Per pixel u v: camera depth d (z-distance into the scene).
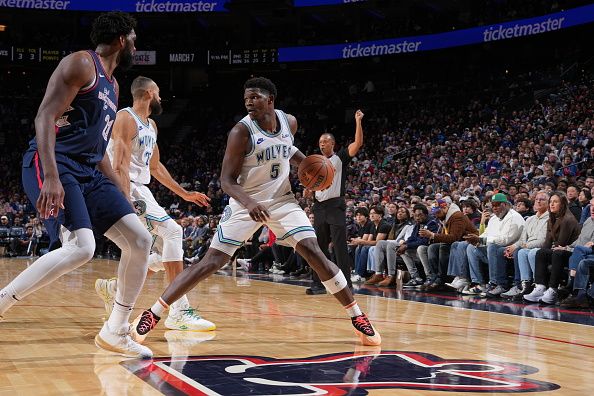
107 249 15.78
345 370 2.64
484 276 6.98
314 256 3.40
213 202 16.42
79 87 2.69
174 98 25.42
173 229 4.03
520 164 12.73
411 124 19.98
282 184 3.59
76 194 2.74
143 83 3.98
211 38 24.00
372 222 8.55
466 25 19.81
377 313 4.98
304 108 23.73
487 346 3.38
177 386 2.32
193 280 3.38
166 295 3.32
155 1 21.66
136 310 4.79
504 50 20.70
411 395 2.21
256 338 3.56
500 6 19.50
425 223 7.65
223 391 2.23
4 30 23.80
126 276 2.90
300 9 22.00
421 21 21.27
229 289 7.10
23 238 15.47
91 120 2.80
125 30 2.88
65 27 24.12
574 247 5.84
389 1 20.94
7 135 22.98
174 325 3.87
